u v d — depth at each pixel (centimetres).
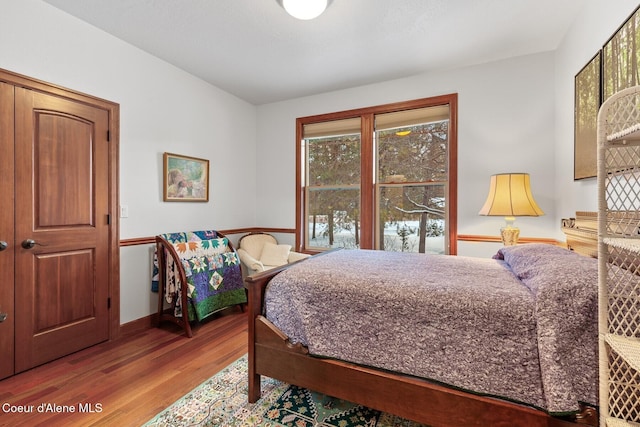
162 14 229
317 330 159
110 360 223
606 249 108
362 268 186
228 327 289
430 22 237
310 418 163
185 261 273
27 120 209
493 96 300
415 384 136
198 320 273
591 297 113
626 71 158
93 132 247
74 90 234
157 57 296
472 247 310
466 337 129
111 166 260
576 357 112
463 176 313
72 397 179
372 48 276
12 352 202
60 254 228
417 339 138
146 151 288
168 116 308
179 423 158
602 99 184
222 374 205
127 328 272
